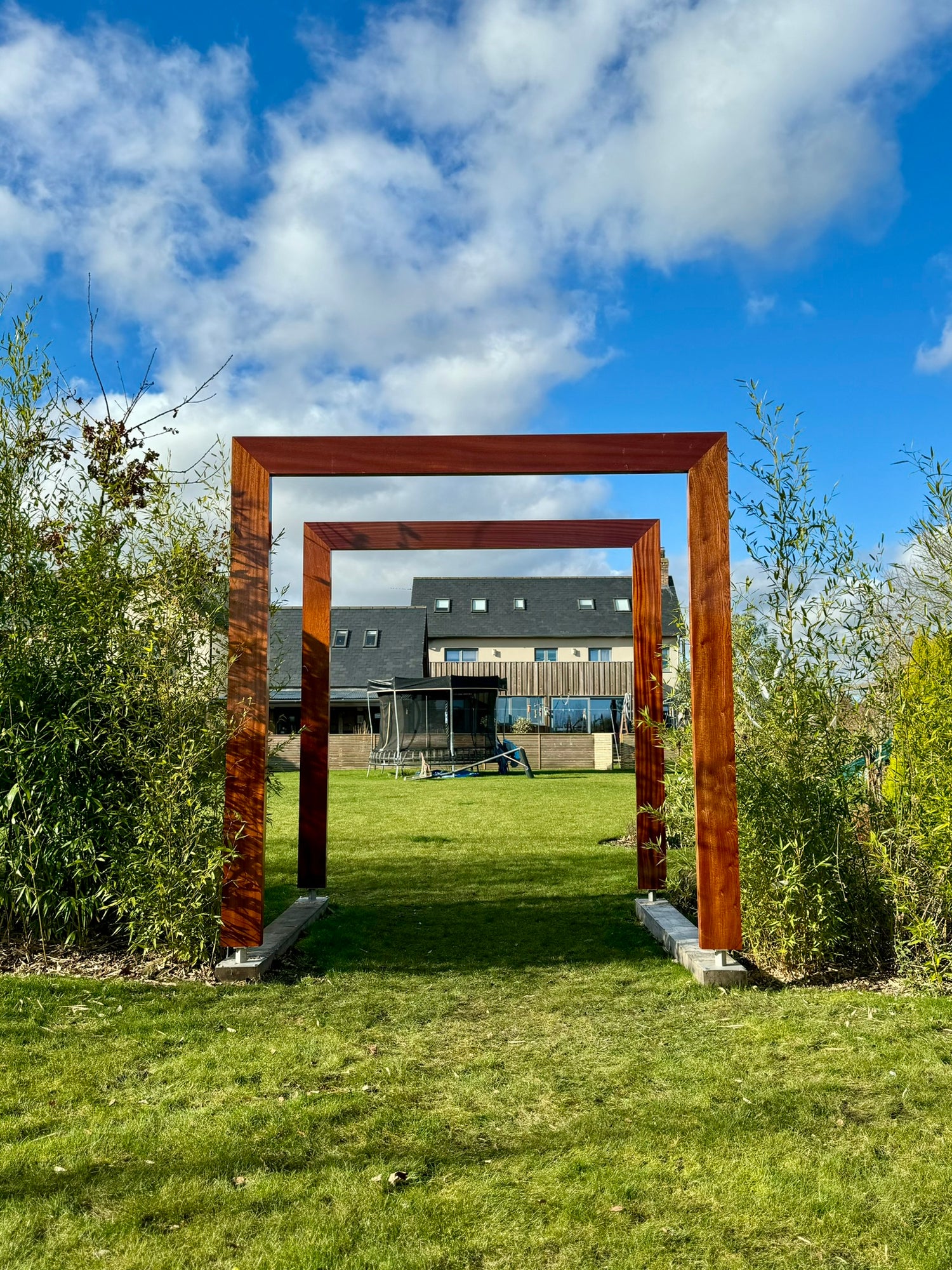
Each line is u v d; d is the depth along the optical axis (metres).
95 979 3.99
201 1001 3.80
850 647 4.23
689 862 6.33
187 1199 2.14
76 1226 2.02
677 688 5.85
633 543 5.79
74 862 4.16
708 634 4.01
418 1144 2.47
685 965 4.36
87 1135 2.50
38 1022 3.45
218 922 4.28
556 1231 2.01
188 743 4.25
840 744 4.27
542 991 4.02
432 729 20.11
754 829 4.23
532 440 4.07
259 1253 1.92
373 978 4.23
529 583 36.62
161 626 4.41
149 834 4.15
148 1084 2.91
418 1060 3.16
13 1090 2.83
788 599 4.25
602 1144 2.46
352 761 22.16
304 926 5.08
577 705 27.84
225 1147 2.43
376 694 23.92
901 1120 2.57
